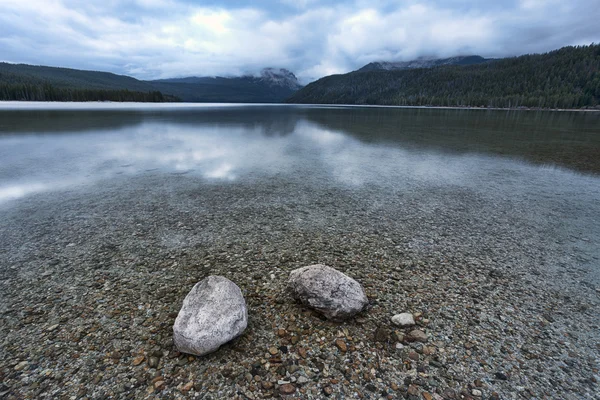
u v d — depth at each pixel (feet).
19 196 8.68
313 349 3.45
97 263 5.23
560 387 3.08
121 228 6.64
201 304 3.50
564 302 4.44
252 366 3.20
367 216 7.60
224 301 3.54
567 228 7.06
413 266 5.34
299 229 6.75
